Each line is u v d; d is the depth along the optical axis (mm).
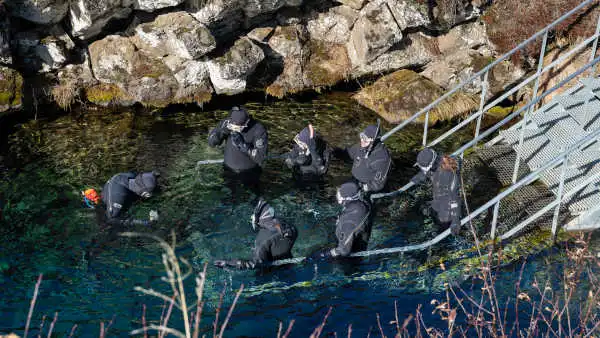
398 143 9469
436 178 7238
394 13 10273
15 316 5707
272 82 10664
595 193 7461
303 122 9922
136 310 5863
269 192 7980
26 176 8055
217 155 8891
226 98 10531
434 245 7023
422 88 10242
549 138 8570
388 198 7965
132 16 9625
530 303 5859
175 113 10039
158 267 6465
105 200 7074
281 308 6000
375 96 10383
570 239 7031
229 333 5656
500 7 10562
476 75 8602
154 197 7707
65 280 6215
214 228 7148
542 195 7836
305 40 10758
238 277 6387
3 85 8867
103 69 9797
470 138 9672
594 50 8797
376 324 5812
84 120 9609
